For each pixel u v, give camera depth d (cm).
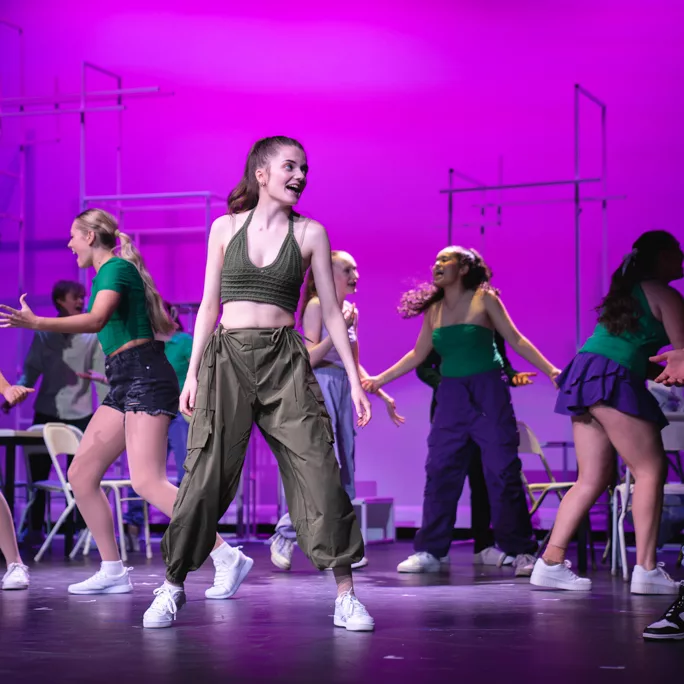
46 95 1548
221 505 499
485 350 841
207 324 512
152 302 637
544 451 1333
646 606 596
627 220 1335
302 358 494
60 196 1523
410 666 398
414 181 1424
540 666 399
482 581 749
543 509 1296
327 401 871
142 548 1146
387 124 1438
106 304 605
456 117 1416
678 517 1040
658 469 666
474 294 844
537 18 1390
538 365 834
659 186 1329
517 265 1370
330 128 1455
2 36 1564
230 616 544
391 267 1422
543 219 1366
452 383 845
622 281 671
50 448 953
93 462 639
